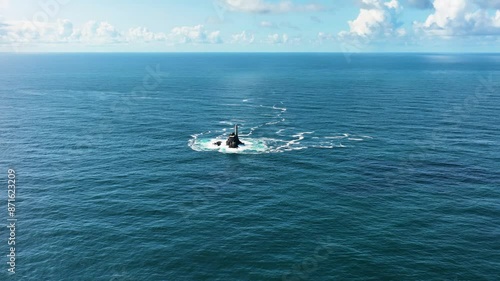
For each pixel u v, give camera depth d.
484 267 46.19
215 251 49.69
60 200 64.88
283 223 57.44
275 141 104.06
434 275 44.69
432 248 50.31
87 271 45.53
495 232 54.47
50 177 75.50
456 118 130.50
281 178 76.44
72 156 89.19
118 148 96.38
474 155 89.69
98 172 78.94
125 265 46.66
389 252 49.44
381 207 62.91
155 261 47.44
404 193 68.44
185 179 75.75
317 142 102.88
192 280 43.88
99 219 58.25
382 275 44.72
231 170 81.06
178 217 59.22
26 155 89.19
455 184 72.56
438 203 64.25
